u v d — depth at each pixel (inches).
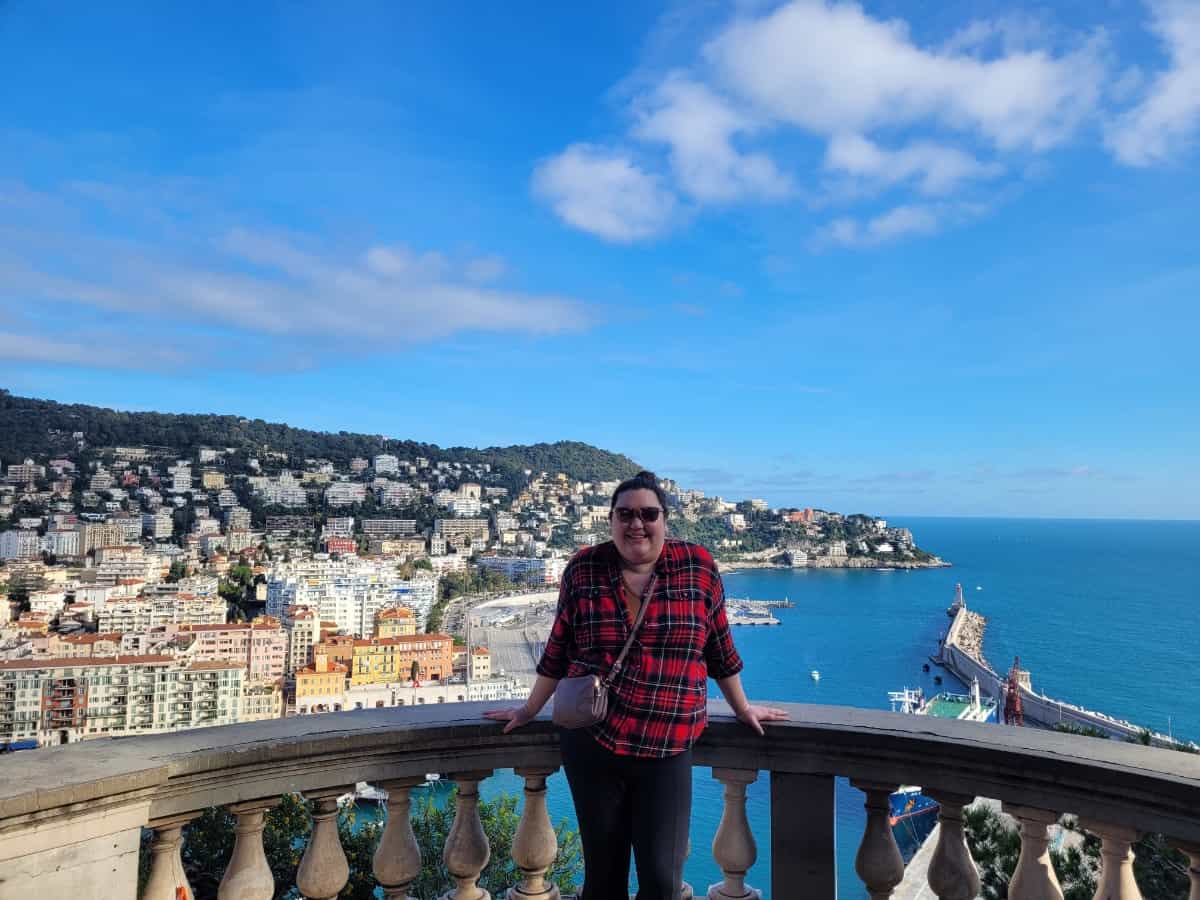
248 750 118.8
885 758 127.6
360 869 326.0
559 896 142.9
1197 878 105.6
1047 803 114.8
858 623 7480.3
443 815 348.8
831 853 132.6
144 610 5196.9
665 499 121.1
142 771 107.2
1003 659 5177.2
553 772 139.9
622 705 116.3
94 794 101.7
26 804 95.3
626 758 116.4
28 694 3238.2
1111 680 4520.2
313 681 3991.1
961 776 122.2
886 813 130.6
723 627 125.3
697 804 1932.8
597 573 122.6
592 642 120.0
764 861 1341.0
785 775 135.3
